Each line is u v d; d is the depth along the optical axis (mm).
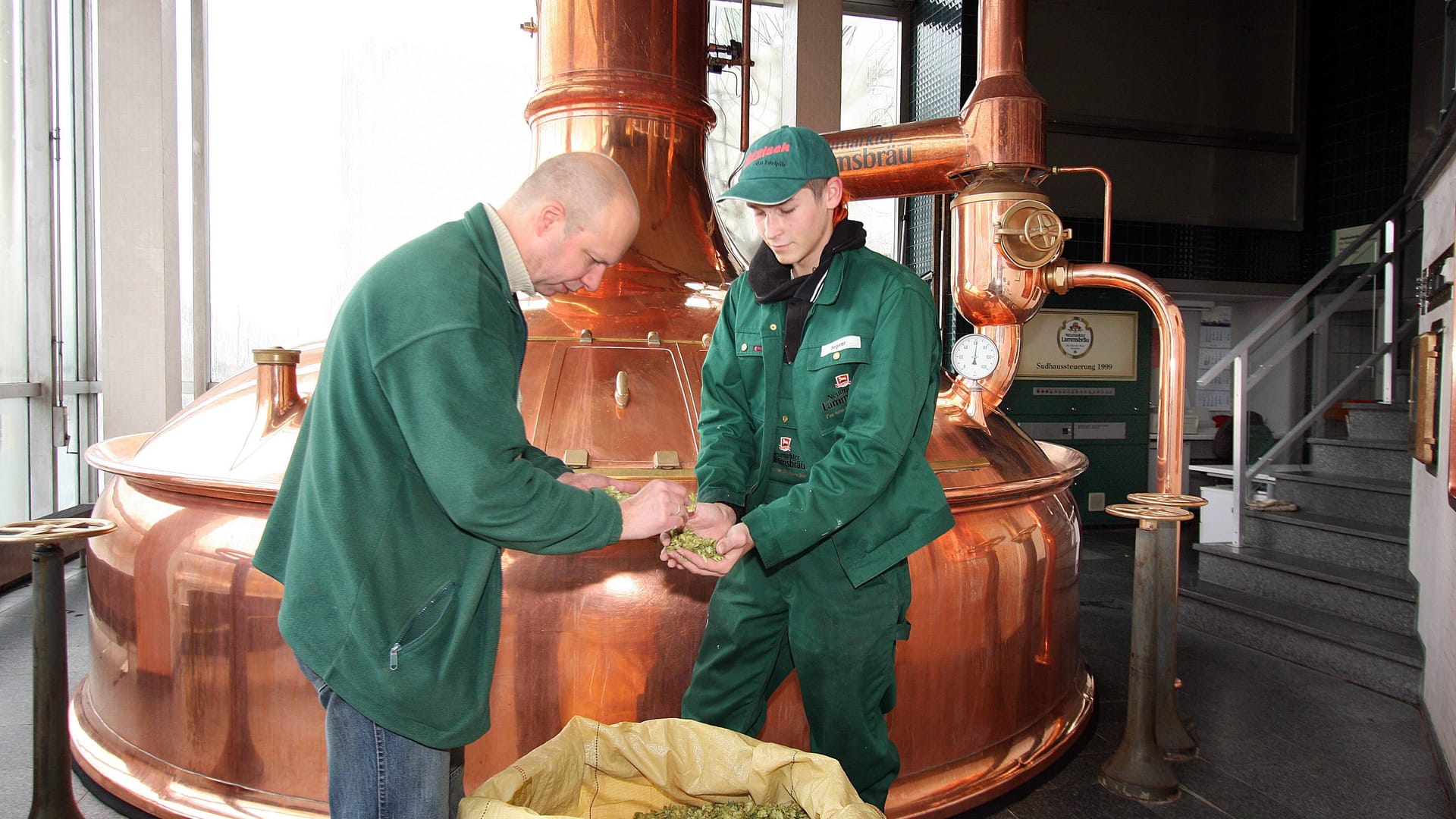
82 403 5660
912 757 2283
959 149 3143
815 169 1603
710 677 1816
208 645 2133
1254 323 7848
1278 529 4141
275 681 2070
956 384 3105
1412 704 3162
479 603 1344
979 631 2383
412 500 1252
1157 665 2723
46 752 1975
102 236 4926
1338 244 7289
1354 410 4691
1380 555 3678
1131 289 2969
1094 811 2375
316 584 1209
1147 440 6676
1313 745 2811
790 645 1789
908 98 7105
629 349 2475
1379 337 6285
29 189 5062
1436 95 6723
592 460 2166
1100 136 6945
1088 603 4586
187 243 5945
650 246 2859
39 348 5156
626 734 1654
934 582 2277
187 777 2182
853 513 1571
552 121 2994
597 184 1331
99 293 5836
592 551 2096
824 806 1407
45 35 5098
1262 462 4598
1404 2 6840
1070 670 2896
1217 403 8070
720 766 1602
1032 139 3053
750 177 1595
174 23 5172
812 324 1716
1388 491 3871
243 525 2170
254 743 2096
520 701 2037
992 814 2334
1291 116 7355
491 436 1190
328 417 1229
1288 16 7305
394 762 1249
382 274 1225
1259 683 3367
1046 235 2893
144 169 4957
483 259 1283
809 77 5402
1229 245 7289
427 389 1166
